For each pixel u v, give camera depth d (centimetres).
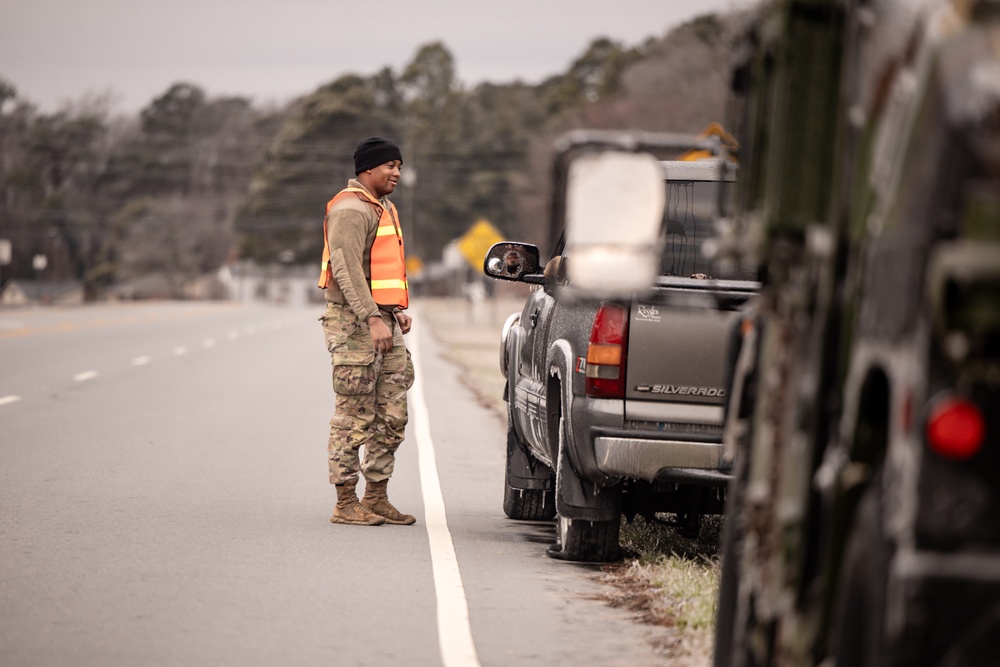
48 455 2494
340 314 1831
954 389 639
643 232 803
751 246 812
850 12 785
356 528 1825
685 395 1496
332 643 1239
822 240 787
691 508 1672
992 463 639
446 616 1345
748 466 980
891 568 665
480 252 8225
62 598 1387
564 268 1688
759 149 859
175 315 12344
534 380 1795
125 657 1177
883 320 700
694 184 1630
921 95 683
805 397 797
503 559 1641
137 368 4872
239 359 5572
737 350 1133
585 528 1602
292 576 1515
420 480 2308
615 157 805
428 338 8375
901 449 661
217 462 2436
